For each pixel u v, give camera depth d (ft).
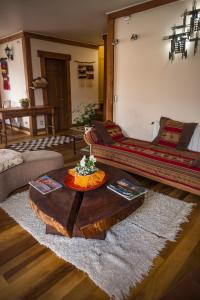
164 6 10.41
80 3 11.30
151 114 12.14
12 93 20.45
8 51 18.93
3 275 5.20
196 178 8.22
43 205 5.86
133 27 11.84
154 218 7.38
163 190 9.48
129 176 7.46
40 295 4.72
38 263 5.56
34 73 18.28
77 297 4.67
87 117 14.84
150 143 11.55
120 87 13.30
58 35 18.26
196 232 6.73
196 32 9.61
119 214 5.70
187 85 10.38
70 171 7.29
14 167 8.82
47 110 18.17
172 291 3.39
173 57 10.56
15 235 6.59
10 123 21.11
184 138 10.16
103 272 5.24
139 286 4.92
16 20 14.23
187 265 5.50
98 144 11.79
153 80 11.62
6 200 8.43
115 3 11.31
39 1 11.00
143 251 5.93
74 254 5.80
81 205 5.74
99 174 6.93
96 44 21.90
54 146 15.97
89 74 22.38
